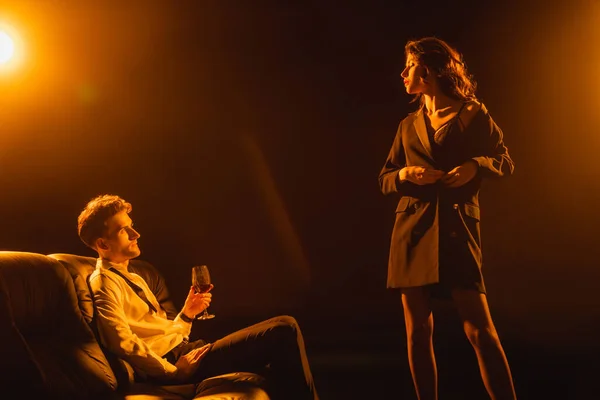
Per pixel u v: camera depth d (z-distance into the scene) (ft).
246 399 7.23
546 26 22.66
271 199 23.67
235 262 23.25
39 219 20.83
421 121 8.86
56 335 7.64
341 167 24.07
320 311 22.99
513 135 24.02
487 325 8.23
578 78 22.97
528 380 13.35
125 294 8.48
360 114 23.94
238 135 23.32
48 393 6.77
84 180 21.33
